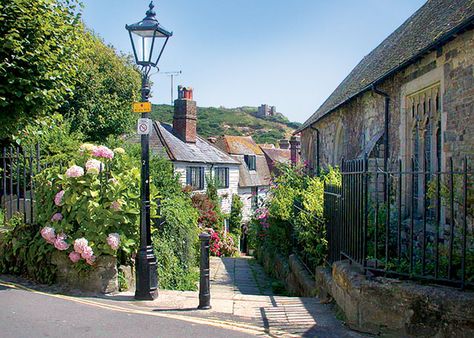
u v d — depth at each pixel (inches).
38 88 305.9
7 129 323.6
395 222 268.5
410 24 538.9
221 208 1064.2
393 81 399.9
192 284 359.9
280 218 490.6
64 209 268.2
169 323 201.8
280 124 4005.9
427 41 325.4
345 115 569.0
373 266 217.0
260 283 454.6
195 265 447.5
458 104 283.4
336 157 629.3
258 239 663.8
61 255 267.4
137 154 524.7
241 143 1471.5
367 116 477.4
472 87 266.8
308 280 328.8
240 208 1172.5
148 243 253.9
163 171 524.4
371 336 194.4
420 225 328.5
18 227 291.3
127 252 267.1
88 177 266.4
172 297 257.9
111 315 210.5
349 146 549.3
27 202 404.5
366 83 460.8
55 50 323.0
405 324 190.4
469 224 252.2
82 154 287.3
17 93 294.5
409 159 371.6
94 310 218.1
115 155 294.2
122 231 267.0
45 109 328.2
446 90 298.4
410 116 373.1
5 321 195.2
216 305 243.6
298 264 378.3
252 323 209.6
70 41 342.0
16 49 285.1
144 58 253.1
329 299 257.6
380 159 406.9
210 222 834.2
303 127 864.9
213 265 600.4
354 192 235.9
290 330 200.8
